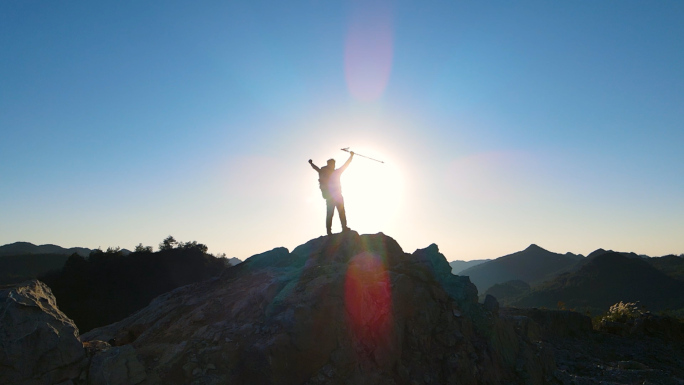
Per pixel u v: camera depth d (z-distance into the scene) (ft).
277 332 27.40
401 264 39.27
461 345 34.40
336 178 43.93
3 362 19.66
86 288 93.35
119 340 32.40
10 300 20.83
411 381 30.91
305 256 42.01
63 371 21.50
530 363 38.55
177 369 25.16
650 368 49.85
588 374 45.78
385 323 31.86
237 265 42.45
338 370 28.43
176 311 33.91
